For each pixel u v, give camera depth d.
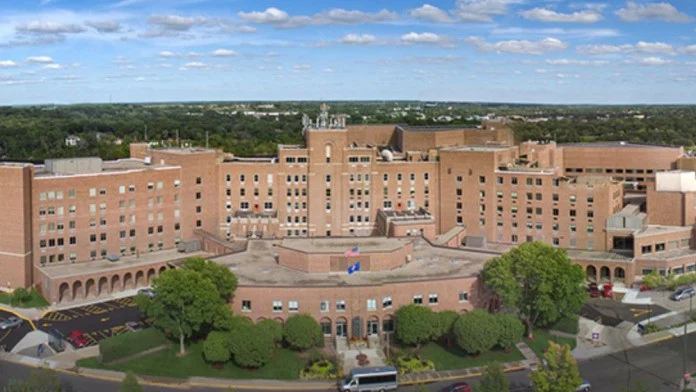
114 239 163.88
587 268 163.00
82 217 158.88
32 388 89.38
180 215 174.50
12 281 151.38
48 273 149.00
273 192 183.25
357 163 182.75
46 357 118.44
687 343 124.06
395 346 120.25
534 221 176.12
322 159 181.38
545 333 127.88
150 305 117.81
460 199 184.00
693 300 148.50
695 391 102.00
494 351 118.75
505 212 179.12
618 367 113.75
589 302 148.62
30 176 151.25
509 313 126.00
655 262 158.38
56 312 141.50
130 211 165.75
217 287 119.50
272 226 179.25
